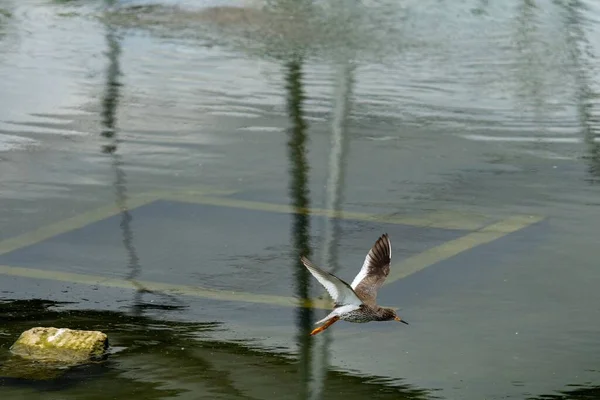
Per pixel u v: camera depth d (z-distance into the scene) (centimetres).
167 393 1084
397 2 2741
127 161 1761
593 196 1628
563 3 2741
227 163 1764
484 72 2238
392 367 1152
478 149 1830
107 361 1147
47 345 1164
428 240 1478
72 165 1734
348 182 1689
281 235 1494
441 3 2725
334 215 1566
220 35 2456
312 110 2009
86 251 1435
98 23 2562
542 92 2108
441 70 2245
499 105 2050
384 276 970
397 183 1684
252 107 2022
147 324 1237
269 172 1728
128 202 1602
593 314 1274
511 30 2511
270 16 2614
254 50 2362
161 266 1395
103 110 1989
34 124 1909
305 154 1805
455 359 1172
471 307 1291
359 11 2658
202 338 1205
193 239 1478
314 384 1110
